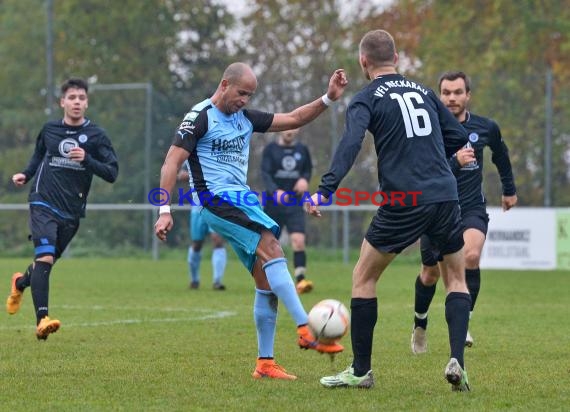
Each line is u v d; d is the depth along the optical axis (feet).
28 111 298.76
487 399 54.65
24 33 317.63
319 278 160.15
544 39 242.78
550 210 184.24
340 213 217.56
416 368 66.80
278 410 51.37
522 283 150.10
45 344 78.84
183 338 82.89
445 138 58.75
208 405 52.80
